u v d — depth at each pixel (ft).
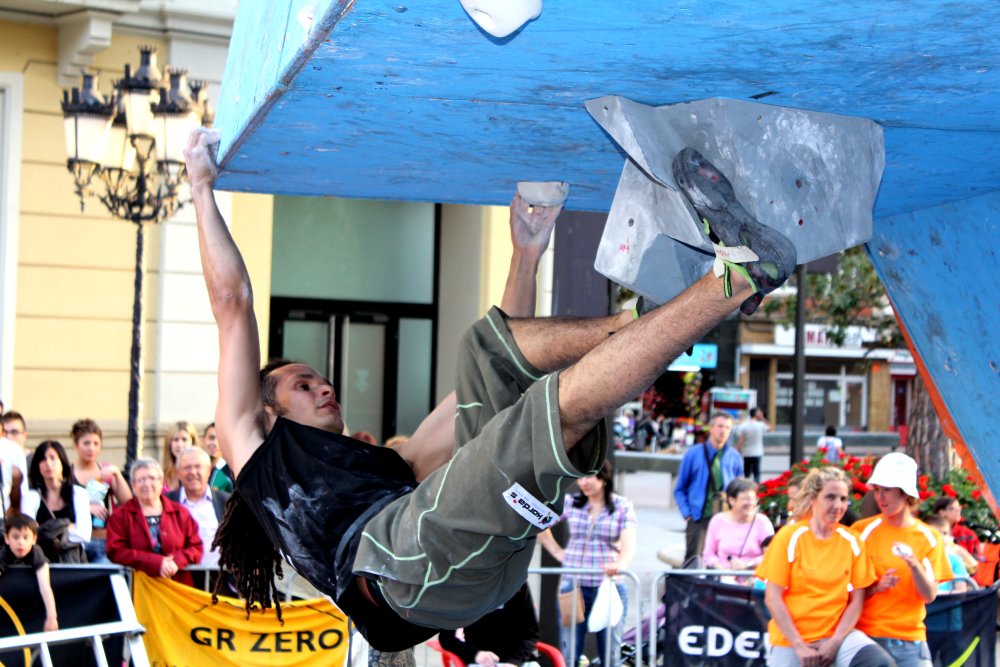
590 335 6.40
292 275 40.91
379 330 42.16
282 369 8.68
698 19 4.29
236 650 19.47
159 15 34.47
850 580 17.87
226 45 35.53
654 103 5.54
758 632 20.01
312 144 6.63
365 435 21.71
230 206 36.14
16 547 18.57
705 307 5.19
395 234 42.24
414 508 6.28
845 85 5.16
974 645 20.26
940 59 4.71
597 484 22.25
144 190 26.12
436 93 5.43
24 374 33.58
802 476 27.45
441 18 4.33
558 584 21.99
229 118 7.00
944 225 7.55
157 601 19.52
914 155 6.34
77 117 25.66
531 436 5.62
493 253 39.83
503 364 6.63
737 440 59.47
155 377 34.88
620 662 21.13
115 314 34.58
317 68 5.03
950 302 7.64
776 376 126.21
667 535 48.75
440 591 6.22
